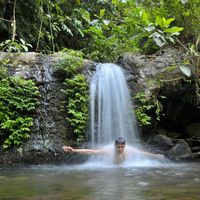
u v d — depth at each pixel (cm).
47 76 707
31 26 989
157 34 554
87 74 739
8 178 464
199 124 849
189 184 397
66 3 1110
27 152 639
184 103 839
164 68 766
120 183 406
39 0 942
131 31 776
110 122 720
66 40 1145
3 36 962
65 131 681
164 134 797
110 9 1158
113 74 756
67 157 645
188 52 733
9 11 942
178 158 677
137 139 717
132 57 789
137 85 743
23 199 325
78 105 695
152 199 319
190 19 822
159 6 837
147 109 724
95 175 478
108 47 1072
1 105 653
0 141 648
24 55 733
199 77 773
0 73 685
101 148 661
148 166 585
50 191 362
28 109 664
